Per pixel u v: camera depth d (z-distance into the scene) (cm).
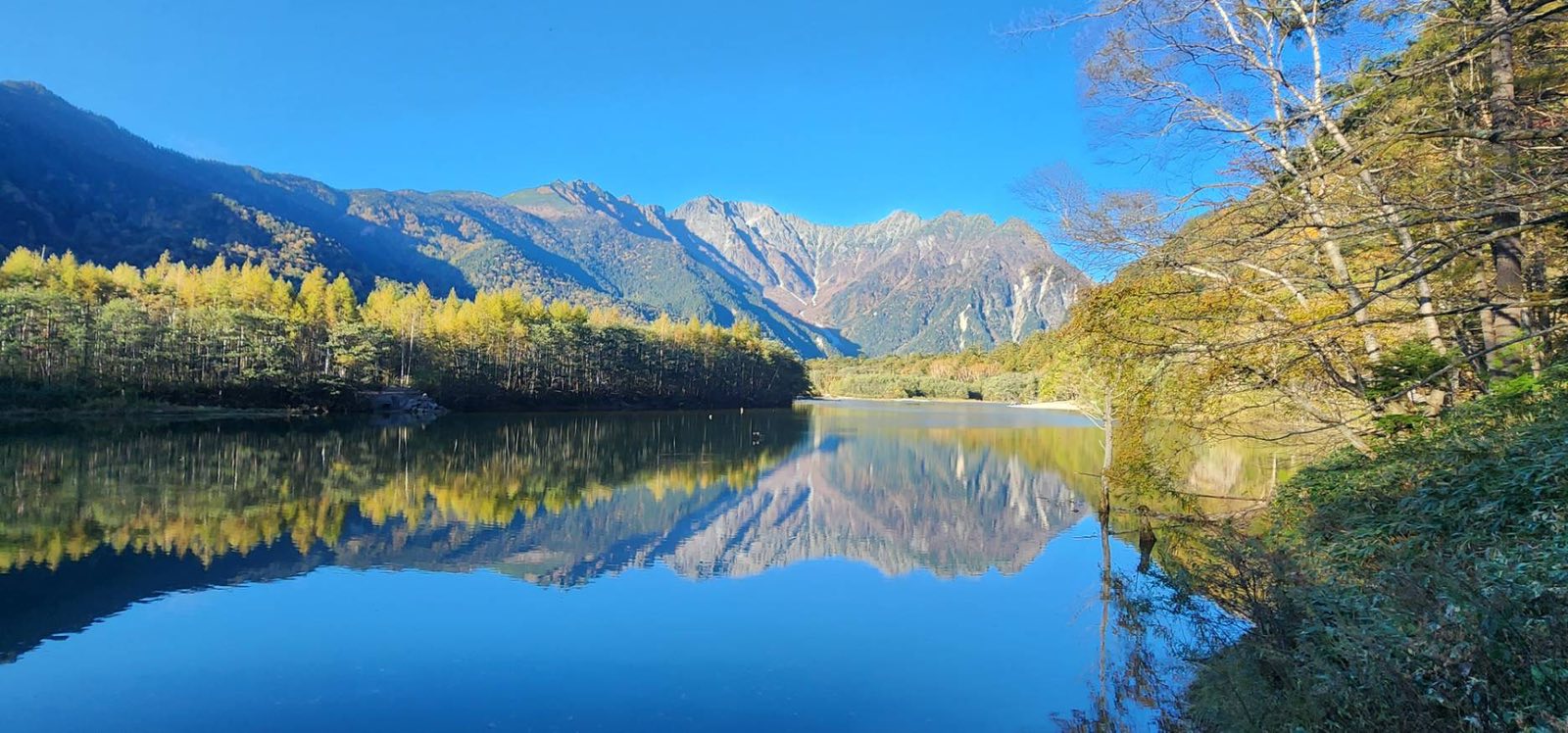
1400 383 1114
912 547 1909
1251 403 1459
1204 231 1044
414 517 2175
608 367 9394
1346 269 1067
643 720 888
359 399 6944
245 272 7881
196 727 866
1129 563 1625
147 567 1562
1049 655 1079
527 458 3891
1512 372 974
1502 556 522
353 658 1073
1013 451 4694
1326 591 619
